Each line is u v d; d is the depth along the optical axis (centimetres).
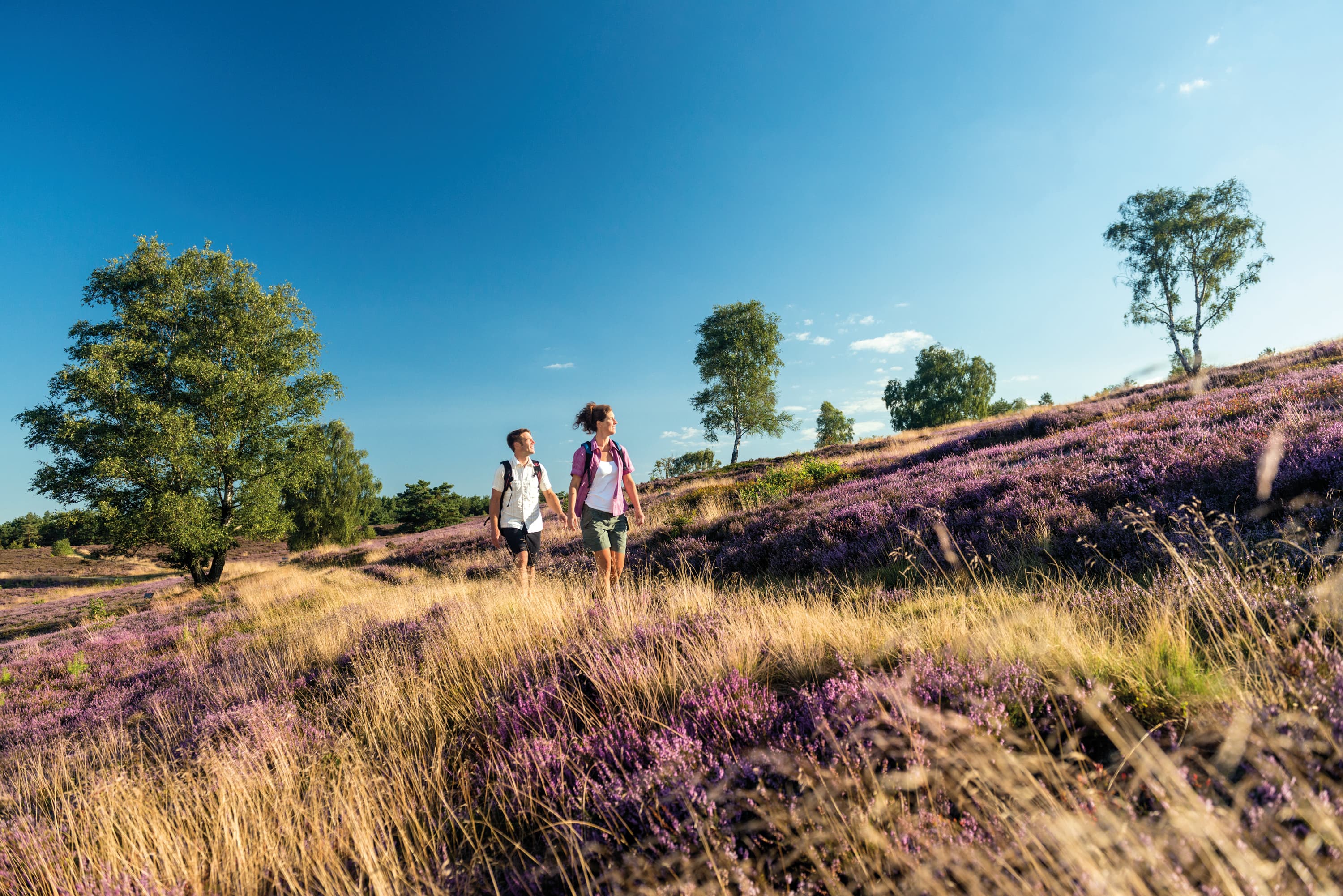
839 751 193
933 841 151
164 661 864
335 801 254
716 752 229
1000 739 190
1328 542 295
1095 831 133
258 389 2661
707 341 5353
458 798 257
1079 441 851
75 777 404
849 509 796
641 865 176
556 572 956
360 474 6169
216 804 280
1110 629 282
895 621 362
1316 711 160
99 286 2627
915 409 6825
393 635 586
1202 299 3541
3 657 1183
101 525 2502
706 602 481
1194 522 407
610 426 615
